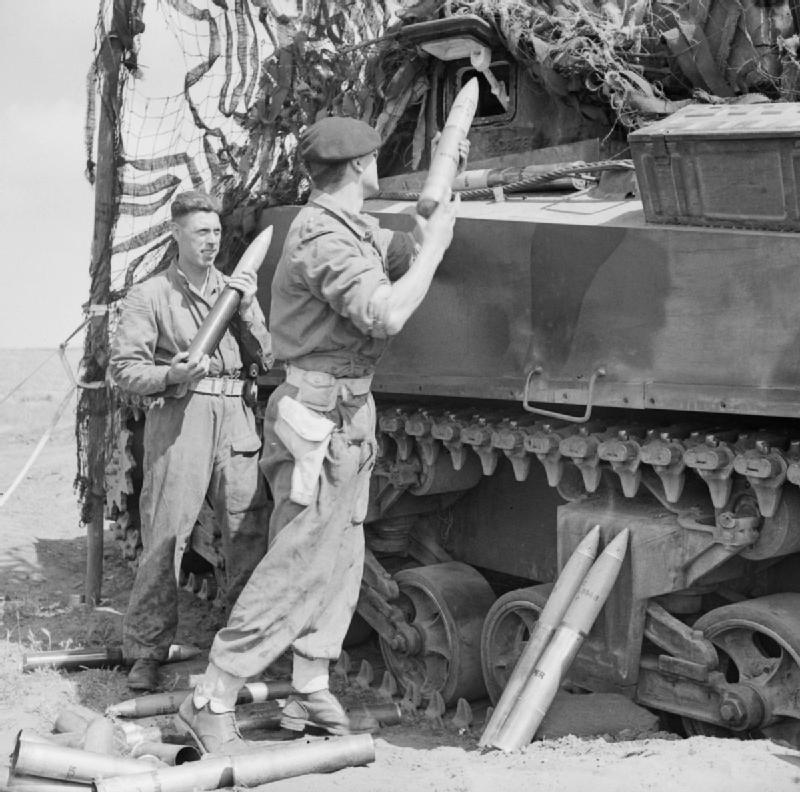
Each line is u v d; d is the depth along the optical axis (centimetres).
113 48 752
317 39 730
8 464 1452
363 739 488
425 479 635
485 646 595
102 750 480
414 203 641
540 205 577
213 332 565
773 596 523
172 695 568
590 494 572
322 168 503
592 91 617
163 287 601
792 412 462
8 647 674
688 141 477
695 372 490
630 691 550
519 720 506
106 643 701
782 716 501
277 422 500
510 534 659
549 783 444
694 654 520
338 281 476
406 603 652
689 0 631
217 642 500
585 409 573
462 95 511
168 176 747
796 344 460
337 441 497
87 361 779
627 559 535
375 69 719
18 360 2762
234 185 724
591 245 517
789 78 604
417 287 477
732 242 475
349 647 708
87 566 793
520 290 548
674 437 522
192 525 607
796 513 500
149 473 602
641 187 500
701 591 538
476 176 628
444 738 568
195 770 451
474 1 653
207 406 600
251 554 624
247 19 737
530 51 637
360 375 504
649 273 500
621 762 462
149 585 602
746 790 426
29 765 446
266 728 551
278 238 677
